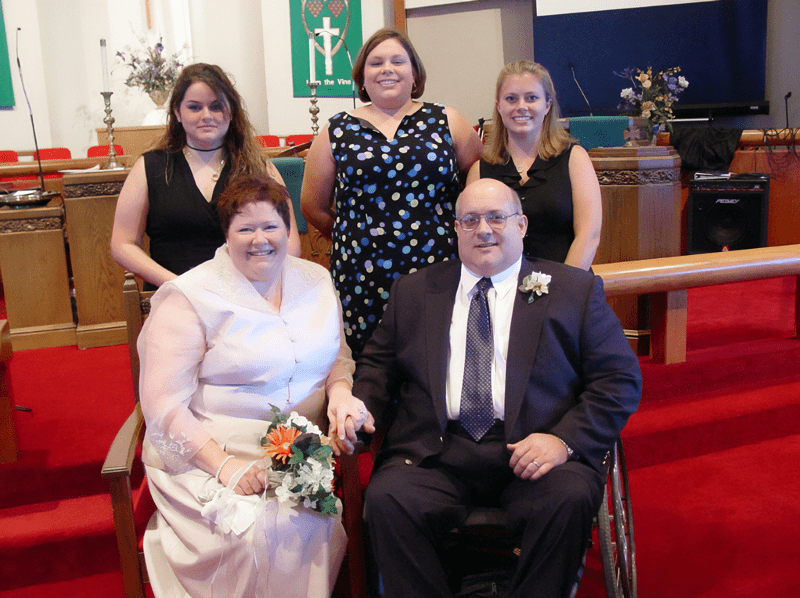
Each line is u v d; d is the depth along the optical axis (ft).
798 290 12.97
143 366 6.60
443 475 6.66
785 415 10.75
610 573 6.05
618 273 10.65
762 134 21.80
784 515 8.63
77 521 8.43
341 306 8.16
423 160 7.94
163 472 6.68
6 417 9.04
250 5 29.22
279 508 6.25
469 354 6.82
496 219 6.70
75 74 28.35
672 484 9.46
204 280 6.62
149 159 8.23
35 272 14.30
